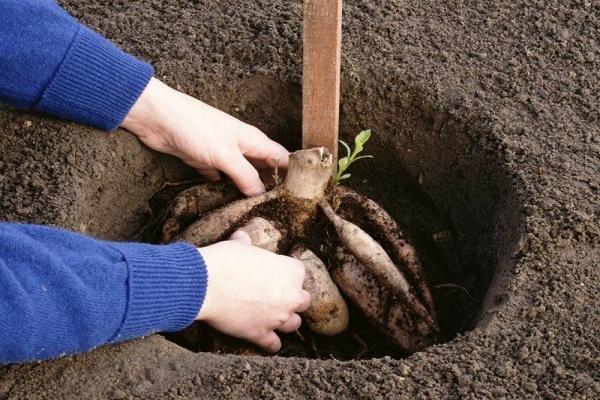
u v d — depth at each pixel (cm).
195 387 109
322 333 128
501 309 115
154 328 110
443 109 133
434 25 141
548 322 114
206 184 132
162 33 138
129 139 128
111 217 129
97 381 109
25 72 117
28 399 107
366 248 125
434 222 138
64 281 104
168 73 134
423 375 109
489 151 130
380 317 127
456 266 135
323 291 125
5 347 102
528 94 134
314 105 125
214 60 136
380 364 110
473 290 131
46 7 118
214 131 127
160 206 135
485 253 129
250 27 139
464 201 134
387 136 136
